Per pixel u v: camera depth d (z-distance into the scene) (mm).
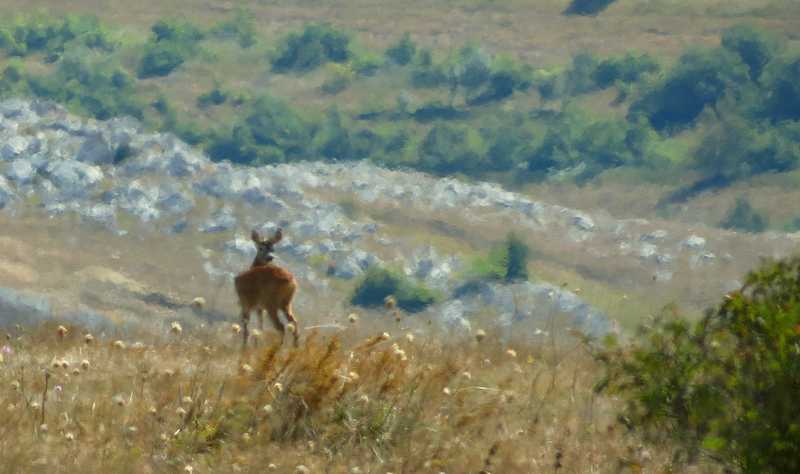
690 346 24625
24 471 22234
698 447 24219
